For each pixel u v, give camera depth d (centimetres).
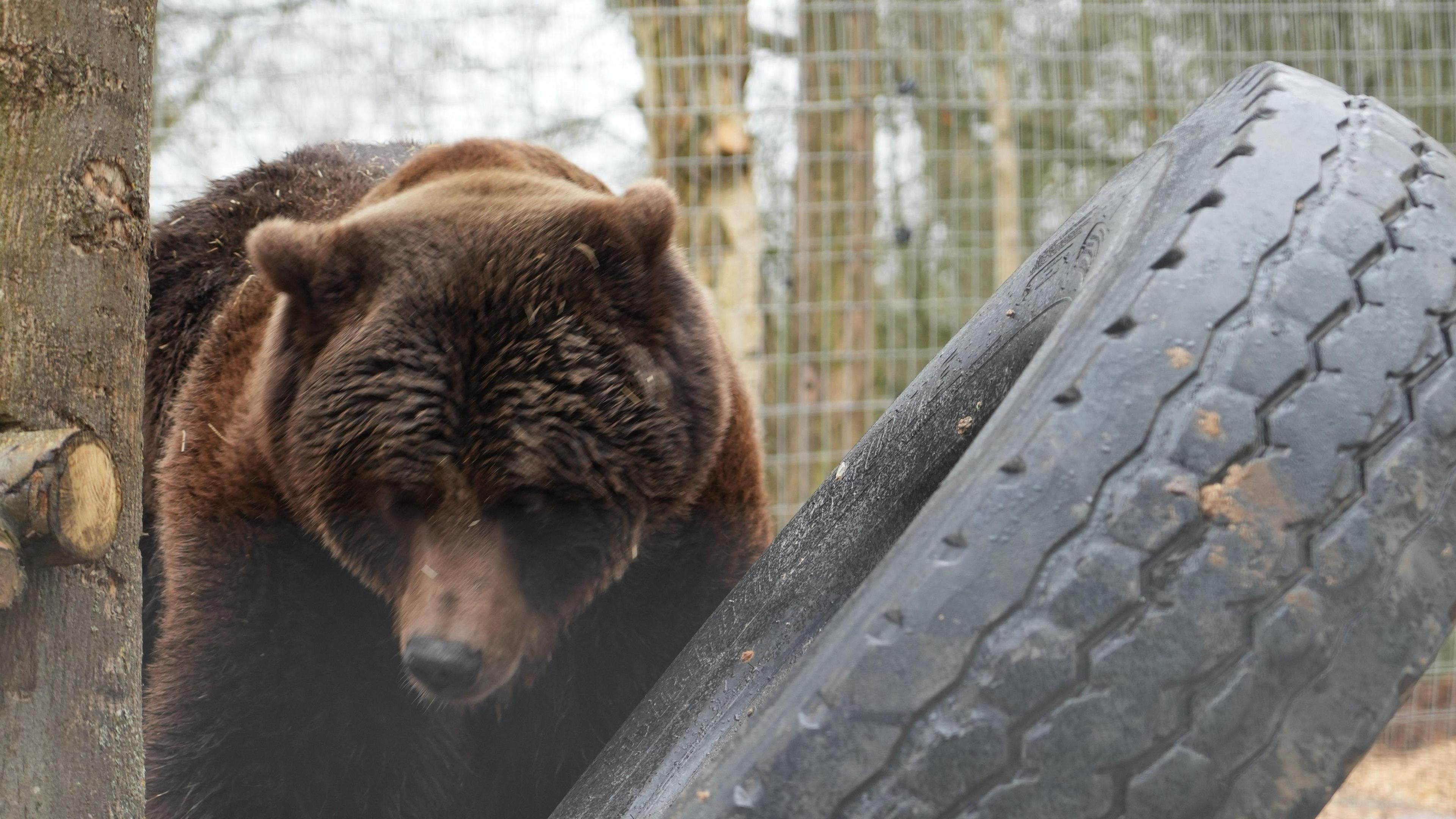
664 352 266
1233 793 142
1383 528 147
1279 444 149
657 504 268
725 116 802
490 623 244
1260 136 179
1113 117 898
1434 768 628
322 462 251
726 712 236
